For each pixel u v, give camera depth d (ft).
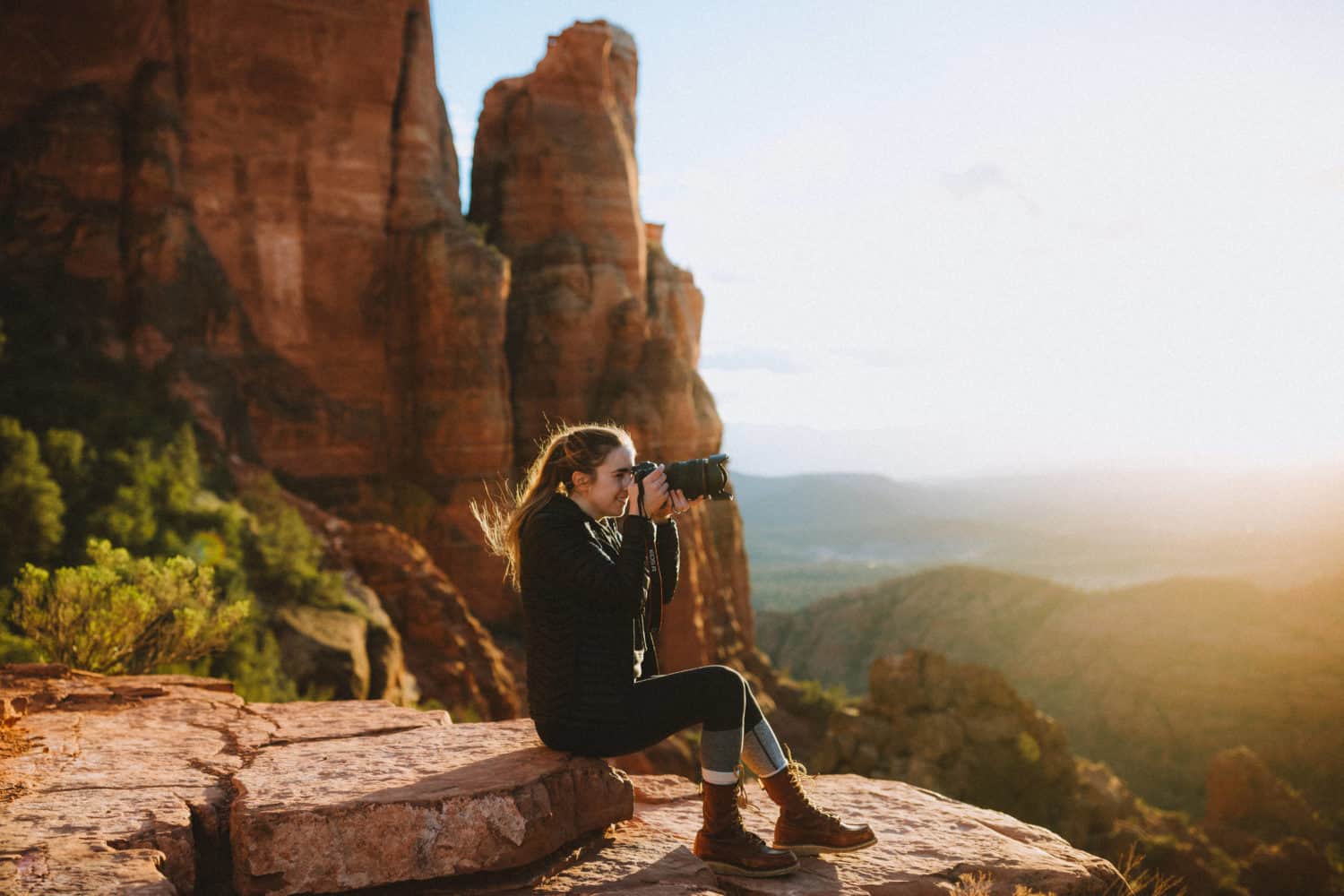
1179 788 342.85
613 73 180.45
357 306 121.80
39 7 99.09
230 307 108.17
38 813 9.50
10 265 92.12
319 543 78.89
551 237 153.48
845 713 101.35
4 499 51.72
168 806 9.71
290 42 115.34
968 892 9.98
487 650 86.74
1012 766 96.84
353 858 9.20
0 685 15.10
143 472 64.28
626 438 10.96
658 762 103.65
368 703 14.58
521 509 10.78
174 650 22.49
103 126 99.35
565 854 10.40
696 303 208.64
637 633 10.96
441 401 122.52
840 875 10.34
